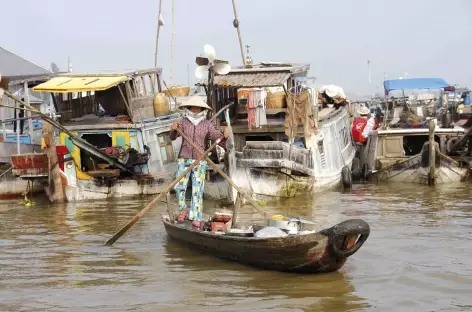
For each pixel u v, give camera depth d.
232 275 9.09
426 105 29.08
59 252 10.86
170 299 8.05
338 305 7.71
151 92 19.47
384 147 21.69
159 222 13.67
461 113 27.92
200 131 11.27
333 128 20.11
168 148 19.12
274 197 16.73
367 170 22.38
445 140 21.95
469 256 10.09
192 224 10.66
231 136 15.06
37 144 20.30
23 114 21.94
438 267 9.43
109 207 16.30
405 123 24.55
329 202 16.48
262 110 17.75
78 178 17.50
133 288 8.58
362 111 24.89
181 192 11.45
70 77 18.36
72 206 16.62
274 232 9.24
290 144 16.31
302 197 17.52
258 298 8.00
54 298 8.21
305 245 8.45
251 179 15.92
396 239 11.36
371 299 7.95
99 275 9.29
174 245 11.18
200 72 14.80
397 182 21.08
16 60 23.69
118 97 19.67
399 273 9.06
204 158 10.74
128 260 10.16
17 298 8.23
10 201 18.08
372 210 14.97
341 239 8.30
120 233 11.29
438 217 13.70
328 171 19.17
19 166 17.31
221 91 18.47
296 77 19.48
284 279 8.82
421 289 8.38
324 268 8.79
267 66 20.45
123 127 18.08
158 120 18.67
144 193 18.20
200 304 7.82
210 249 10.09
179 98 22.22
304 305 7.71
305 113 16.72
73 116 19.56
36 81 20.77
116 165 17.77
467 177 20.88
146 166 18.34
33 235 12.50
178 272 9.32
